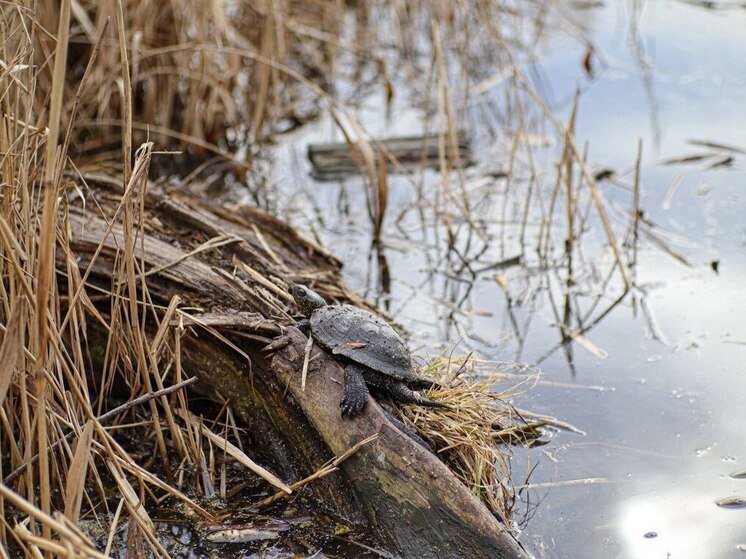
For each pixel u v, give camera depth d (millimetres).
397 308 5793
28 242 3479
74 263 3861
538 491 4074
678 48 10102
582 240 6664
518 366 4715
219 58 8508
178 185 5863
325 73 9531
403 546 3609
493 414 4250
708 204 6988
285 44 9211
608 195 7215
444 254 6543
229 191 7434
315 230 6883
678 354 5195
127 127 3738
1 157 3725
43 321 2920
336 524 3799
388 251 6582
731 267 6141
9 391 3848
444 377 4352
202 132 8031
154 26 7902
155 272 4488
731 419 4562
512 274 6258
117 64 7551
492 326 5598
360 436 3734
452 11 9711
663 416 4617
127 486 3539
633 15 10477
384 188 6551
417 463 3605
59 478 3732
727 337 5328
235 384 4309
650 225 6730
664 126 8320
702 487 4078
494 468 4031
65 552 2740
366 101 9188
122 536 3750
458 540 3498
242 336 4168
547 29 10711
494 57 9984
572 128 6387
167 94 7875
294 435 4059
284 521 3838
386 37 10656
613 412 4668
